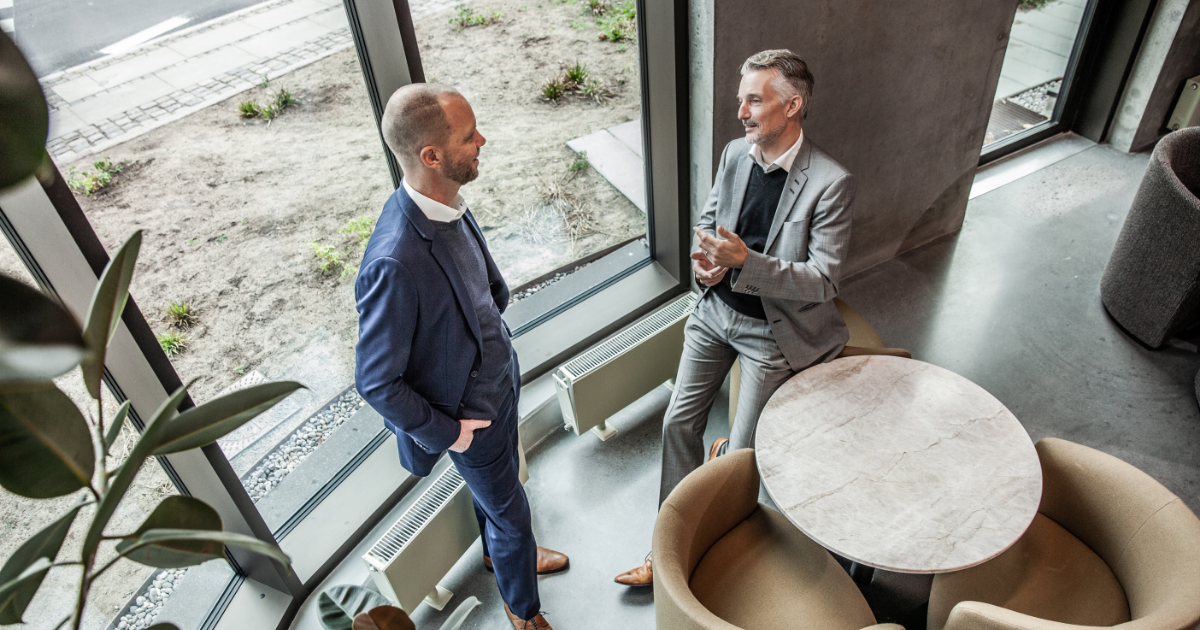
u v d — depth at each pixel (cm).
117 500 58
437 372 175
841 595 193
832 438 212
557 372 270
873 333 262
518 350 304
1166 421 290
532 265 305
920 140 339
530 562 218
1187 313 304
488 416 188
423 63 230
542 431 301
